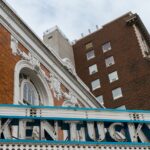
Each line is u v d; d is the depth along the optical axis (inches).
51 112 521.3
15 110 507.5
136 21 2529.5
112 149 490.6
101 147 488.7
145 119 546.9
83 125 526.3
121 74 2337.6
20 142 459.8
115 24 2647.6
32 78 869.8
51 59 966.4
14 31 829.8
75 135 508.1
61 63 1007.0
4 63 750.5
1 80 717.9
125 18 2618.1
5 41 783.7
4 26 799.1
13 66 779.4
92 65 2536.9
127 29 2546.8
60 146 474.3
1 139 458.6
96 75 2459.4
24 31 868.6
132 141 516.1
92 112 537.6
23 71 839.1
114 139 514.9
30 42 882.1
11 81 749.3
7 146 452.8
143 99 2133.4
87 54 2625.5
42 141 470.0
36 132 676.1
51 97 893.2
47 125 507.2
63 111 526.9
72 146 479.2
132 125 533.3
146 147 501.4
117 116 541.6
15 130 622.2
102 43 2608.3
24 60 830.5
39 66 881.5
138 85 2209.6
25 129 496.4
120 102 2207.2
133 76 2269.9
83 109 536.4
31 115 511.5
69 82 1035.9
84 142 486.3
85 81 2472.9
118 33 2578.7
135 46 2416.3
